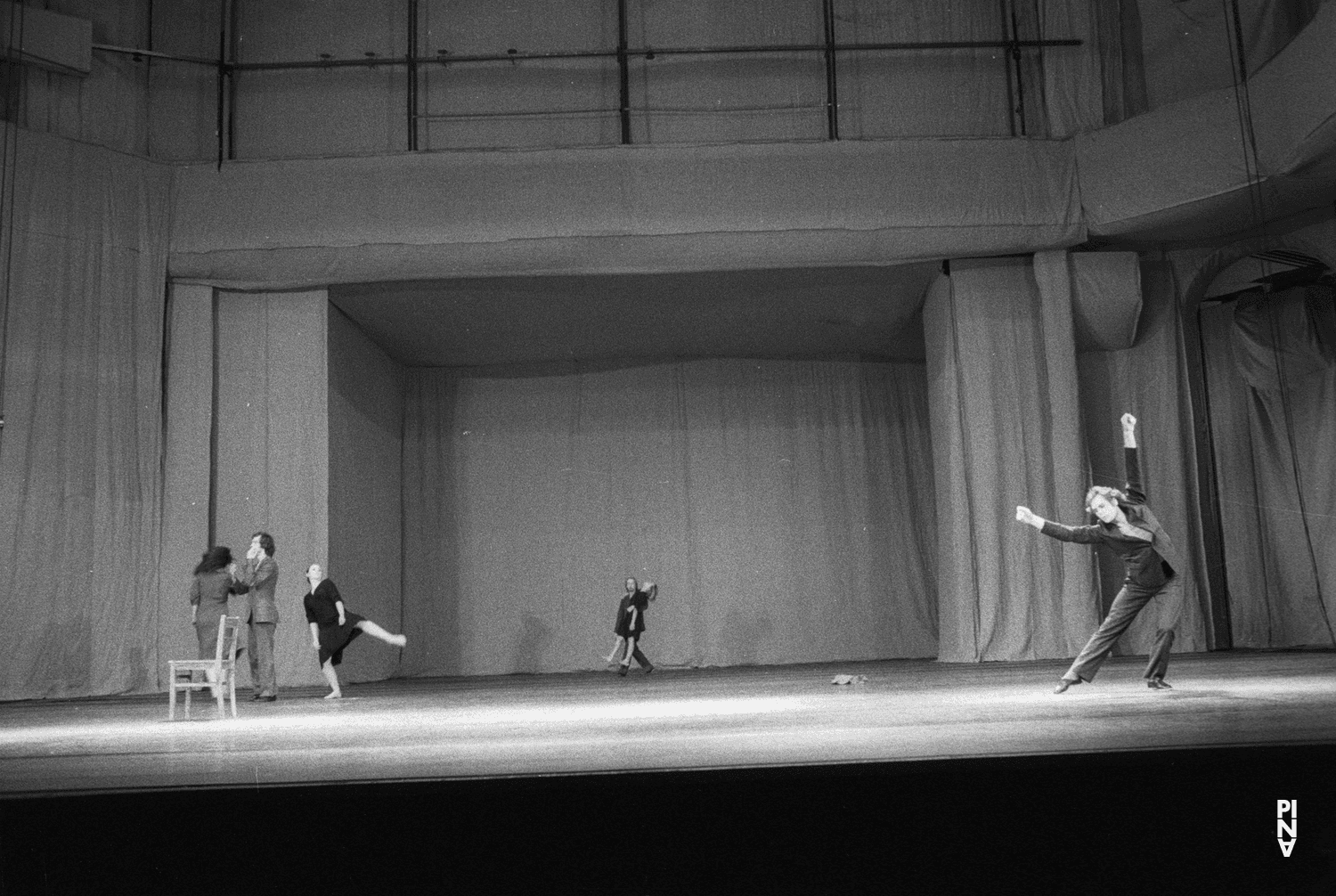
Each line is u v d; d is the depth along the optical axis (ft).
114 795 10.90
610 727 17.52
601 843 10.87
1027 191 41.09
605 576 53.06
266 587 32.99
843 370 54.49
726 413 54.03
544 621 52.75
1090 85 42.42
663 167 41.06
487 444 53.78
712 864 10.88
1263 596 44.42
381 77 43.93
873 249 41.32
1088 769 11.10
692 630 52.54
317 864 10.87
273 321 43.14
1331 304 42.93
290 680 41.37
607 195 40.88
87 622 39.14
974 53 43.55
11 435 38.32
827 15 43.57
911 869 10.94
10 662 37.60
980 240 41.27
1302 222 40.57
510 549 53.16
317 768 12.44
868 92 43.45
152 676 39.99
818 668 44.32
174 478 41.37
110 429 40.14
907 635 52.80
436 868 10.86
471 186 41.11
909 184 40.96
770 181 40.96
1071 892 10.98
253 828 10.90
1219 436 46.50
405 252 41.19
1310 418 43.14
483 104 43.86
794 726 16.26
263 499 42.34
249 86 43.86
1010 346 42.52
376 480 49.52
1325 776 11.22
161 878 10.86
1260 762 11.22
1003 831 11.03
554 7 44.37
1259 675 25.68
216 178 41.65
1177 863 11.05
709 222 40.78
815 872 10.93
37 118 40.63
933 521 53.78
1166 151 39.37
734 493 53.57
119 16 42.50
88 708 31.32
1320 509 42.60
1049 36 42.91
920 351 53.67
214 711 27.96
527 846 10.87
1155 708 17.21
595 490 53.57
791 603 52.90
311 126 43.70
